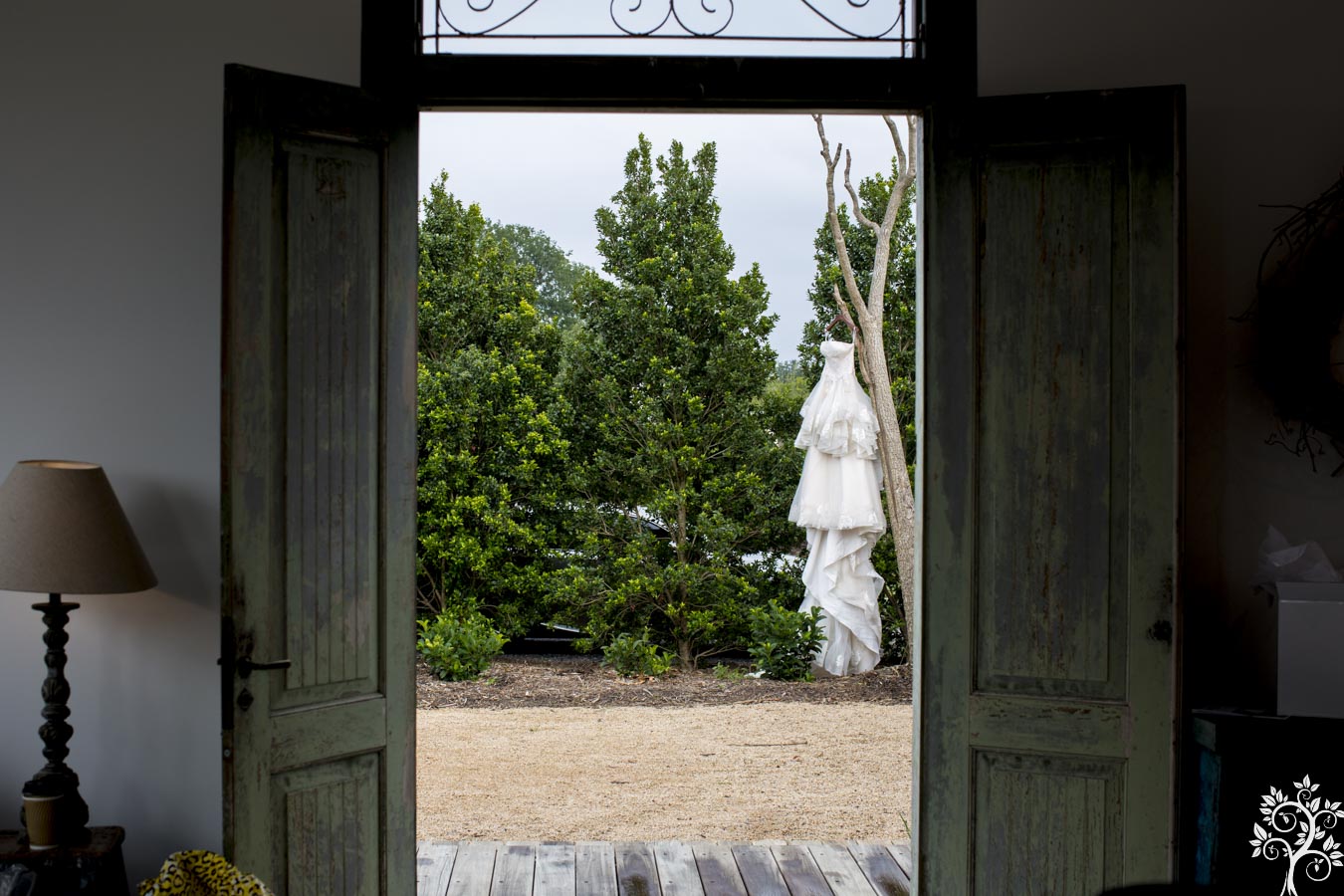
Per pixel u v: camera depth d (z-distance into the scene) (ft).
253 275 8.57
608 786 16.93
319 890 8.98
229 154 8.43
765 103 9.72
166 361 9.89
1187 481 9.86
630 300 28.68
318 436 8.97
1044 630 9.17
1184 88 8.73
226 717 8.45
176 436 9.89
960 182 9.24
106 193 9.88
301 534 8.89
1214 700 9.81
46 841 8.79
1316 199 9.73
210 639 9.89
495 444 28.96
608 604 27.63
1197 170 9.81
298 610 8.87
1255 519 9.80
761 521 28.37
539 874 12.34
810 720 21.21
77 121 9.87
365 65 9.71
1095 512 9.07
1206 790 8.76
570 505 28.91
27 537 8.41
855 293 25.96
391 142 9.39
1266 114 9.77
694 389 28.68
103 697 9.90
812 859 12.89
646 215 28.96
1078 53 9.74
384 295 9.34
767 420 29.09
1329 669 8.53
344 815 9.16
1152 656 8.89
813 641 24.76
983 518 9.27
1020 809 9.20
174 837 9.89
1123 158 8.97
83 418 9.88
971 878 9.28
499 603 29.01
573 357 29.19
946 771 9.30
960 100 9.45
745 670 27.14
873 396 26.18
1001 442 9.21
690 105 9.78
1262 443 9.80
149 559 9.89
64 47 9.89
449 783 17.10
